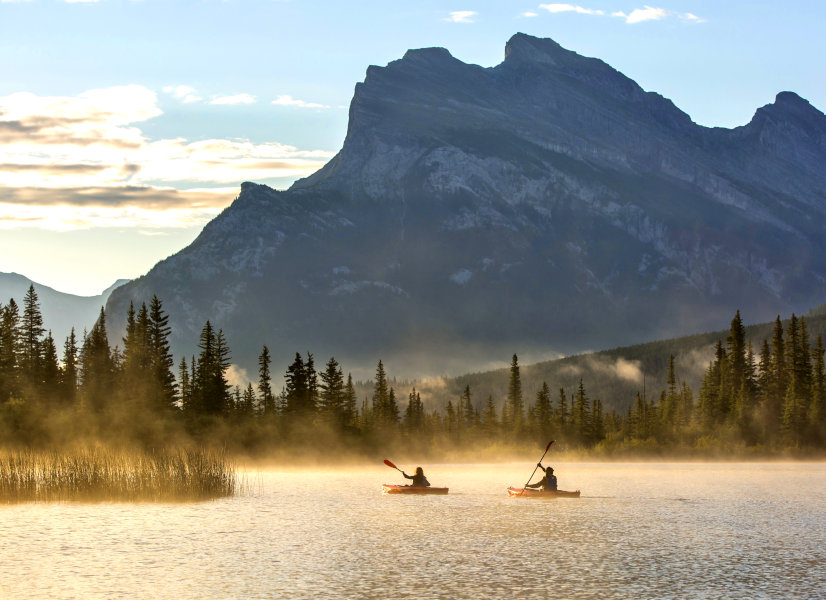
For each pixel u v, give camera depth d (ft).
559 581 108.27
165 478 187.83
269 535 140.56
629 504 193.77
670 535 143.74
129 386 406.41
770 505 192.44
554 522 159.43
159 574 111.04
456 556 124.06
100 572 112.27
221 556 122.42
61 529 143.95
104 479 182.50
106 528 145.69
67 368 426.10
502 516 167.84
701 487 252.42
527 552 127.03
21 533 139.74
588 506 188.44
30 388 398.21
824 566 117.91
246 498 197.36
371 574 111.45
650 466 426.92
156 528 145.89
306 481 263.70
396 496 207.51
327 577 109.81
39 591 103.04
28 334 427.33
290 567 115.65
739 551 128.88
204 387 423.64
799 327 568.00
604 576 111.24
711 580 109.09
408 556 123.54
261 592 102.53
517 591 103.24
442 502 194.59
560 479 299.79
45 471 183.01
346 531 145.48
